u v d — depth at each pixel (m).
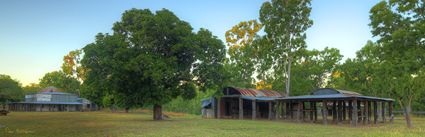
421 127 27.59
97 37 35.88
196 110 70.12
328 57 57.09
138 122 32.81
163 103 36.16
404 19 23.66
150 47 34.72
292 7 47.22
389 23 24.14
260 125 28.50
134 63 32.53
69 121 34.41
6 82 64.38
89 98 80.69
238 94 42.81
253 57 58.66
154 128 24.73
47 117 44.16
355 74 45.25
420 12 22.81
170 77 34.12
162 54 36.12
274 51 49.81
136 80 34.84
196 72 36.69
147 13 36.94
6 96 62.81
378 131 22.55
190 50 35.28
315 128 25.28
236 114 45.72
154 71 32.22
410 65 22.64
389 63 25.17
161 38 35.16
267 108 47.00
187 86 36.31
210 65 36.62
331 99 31.78
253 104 41.81
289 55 49.34
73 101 92.19
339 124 32.00
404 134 20.06
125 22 36.88
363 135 19.42
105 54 34.28
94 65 34.91
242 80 59.47
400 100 30.20
